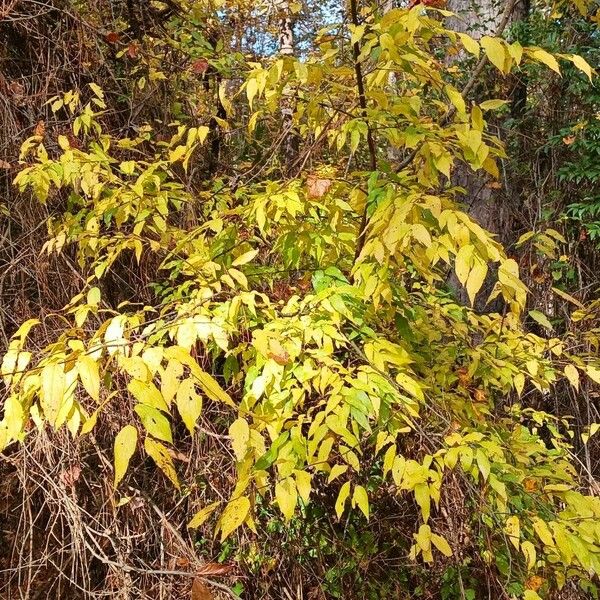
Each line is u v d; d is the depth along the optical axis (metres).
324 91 1.55
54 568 1.83
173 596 1.71
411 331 1.52
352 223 1.66
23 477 1.69
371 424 1.47
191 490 1.81
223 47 2.70
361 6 1.62
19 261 1.95
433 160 1.32
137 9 2.55
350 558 1.73
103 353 1.04
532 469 1.61
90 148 1.96
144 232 2.10
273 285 1.79
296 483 1.08
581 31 3.76
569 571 1.41
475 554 1.61
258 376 1.28
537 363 1.67
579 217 3.62
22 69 2.21
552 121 3.88
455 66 3.07
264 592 1.70
